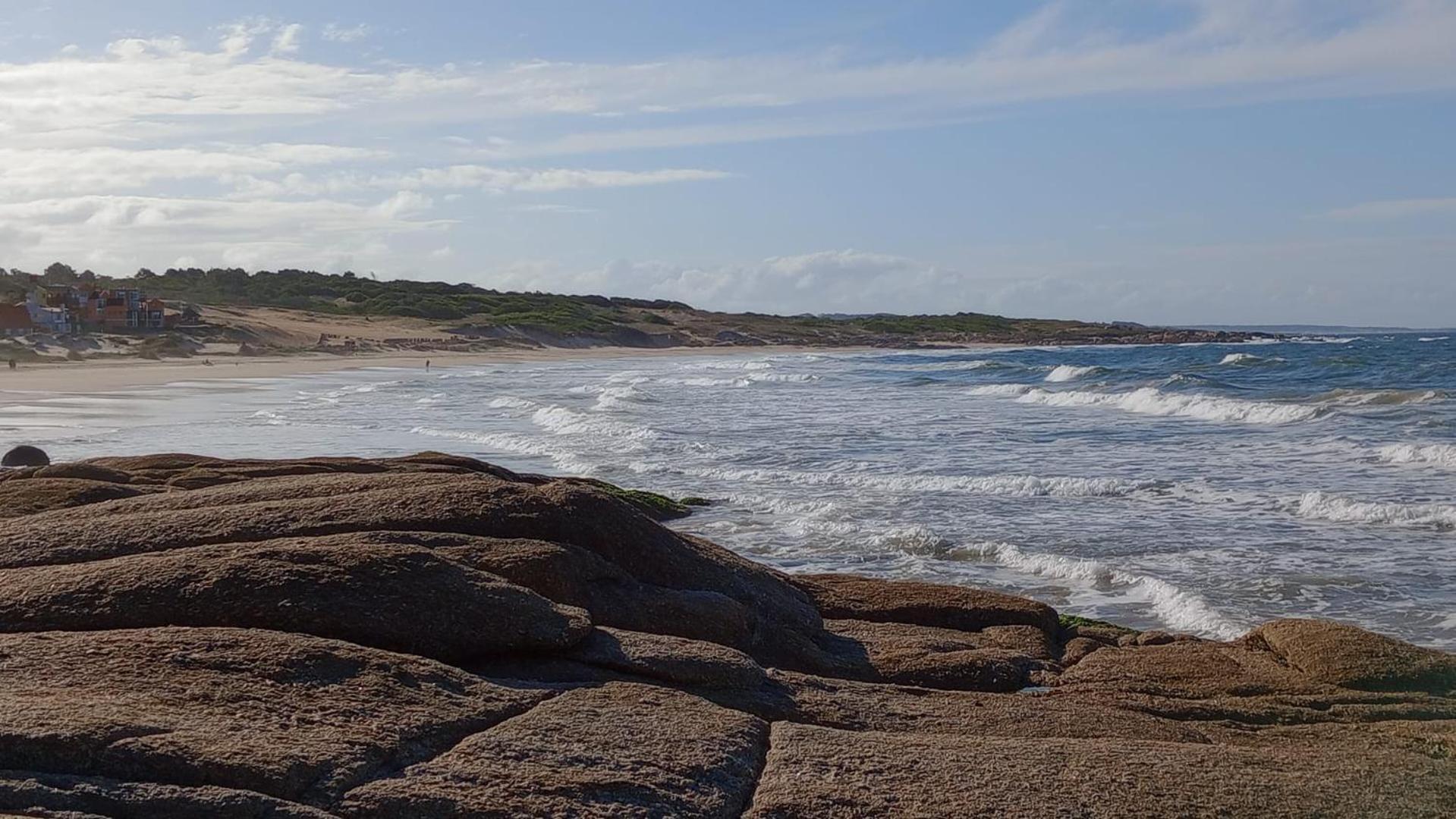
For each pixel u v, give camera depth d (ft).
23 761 18.12
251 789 18.13
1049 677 31.83
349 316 444.14
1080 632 37.70
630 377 243.40
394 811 18.25
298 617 25.21
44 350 286.05
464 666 25.55
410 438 115.96
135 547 31.17
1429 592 51.26
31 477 45.85
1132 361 288.30
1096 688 30.78
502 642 25.72
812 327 590.55
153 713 19.75
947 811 20.01
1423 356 247.91
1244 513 71.56
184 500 36.50
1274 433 113.39
